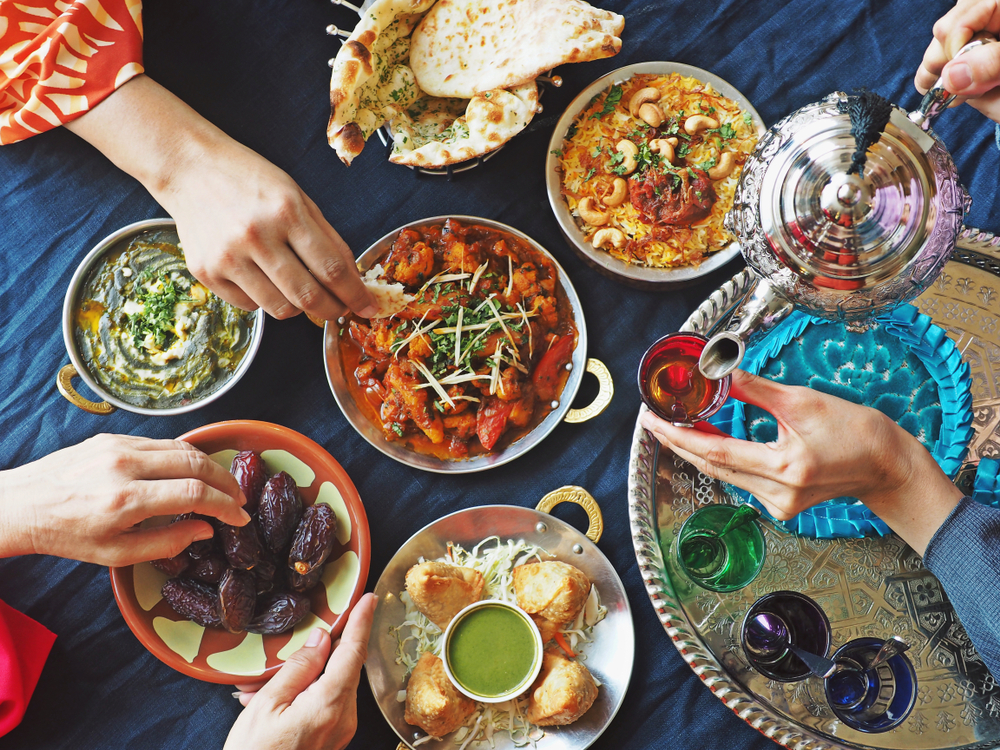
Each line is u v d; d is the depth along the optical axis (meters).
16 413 1.50
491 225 1.46
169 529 1.21
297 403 1.52
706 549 1.30
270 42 1.54
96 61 1.29
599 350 1.53
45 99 1.28
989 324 1.37
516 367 1.42
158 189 1.30
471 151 1.35
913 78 1.56
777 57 1.57
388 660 1.39
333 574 1.39
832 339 1.37
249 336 1.45
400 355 1.44
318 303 1.26
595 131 1.49
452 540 1.44
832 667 1.15
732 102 1.48
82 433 1.51
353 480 1.51
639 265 1.47
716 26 1.56
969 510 1.15
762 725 1.24
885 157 0.97
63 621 1.48
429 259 1.41
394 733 1.44
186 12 1.53
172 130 1.28
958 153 1.55
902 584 1.32
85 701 1.47
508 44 1.35
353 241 1.54
